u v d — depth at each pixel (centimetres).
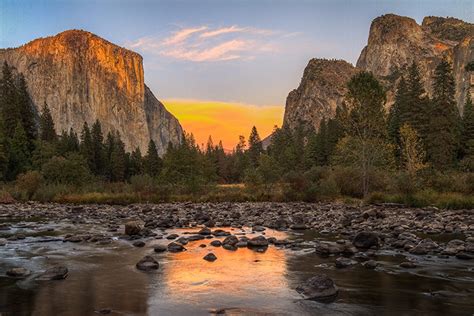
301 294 758
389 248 1211
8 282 859
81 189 4203
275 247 1264
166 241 1390
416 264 991
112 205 3216
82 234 1528
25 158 6259
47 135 8569
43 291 788
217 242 1306
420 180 3145
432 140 6109
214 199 3606
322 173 4544
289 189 3572
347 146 4619
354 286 806
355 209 2536
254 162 12662
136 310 672
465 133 7150
